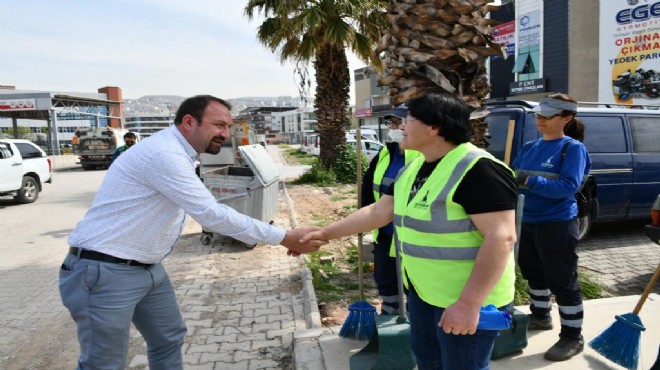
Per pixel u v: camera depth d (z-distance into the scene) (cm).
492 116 635
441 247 188
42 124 8862
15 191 1236
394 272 349
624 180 670
